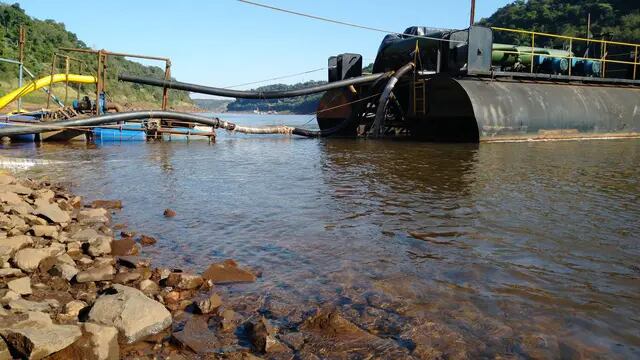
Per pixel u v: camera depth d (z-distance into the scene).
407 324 4.06
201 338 3.78
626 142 21.73
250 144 22.97
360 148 20.09
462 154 16.97
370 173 12.69
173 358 3.49
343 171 13.15
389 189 10.30
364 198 9.36
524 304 4.44
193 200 9.27
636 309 4.34
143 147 21.00
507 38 85.12
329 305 4.44
